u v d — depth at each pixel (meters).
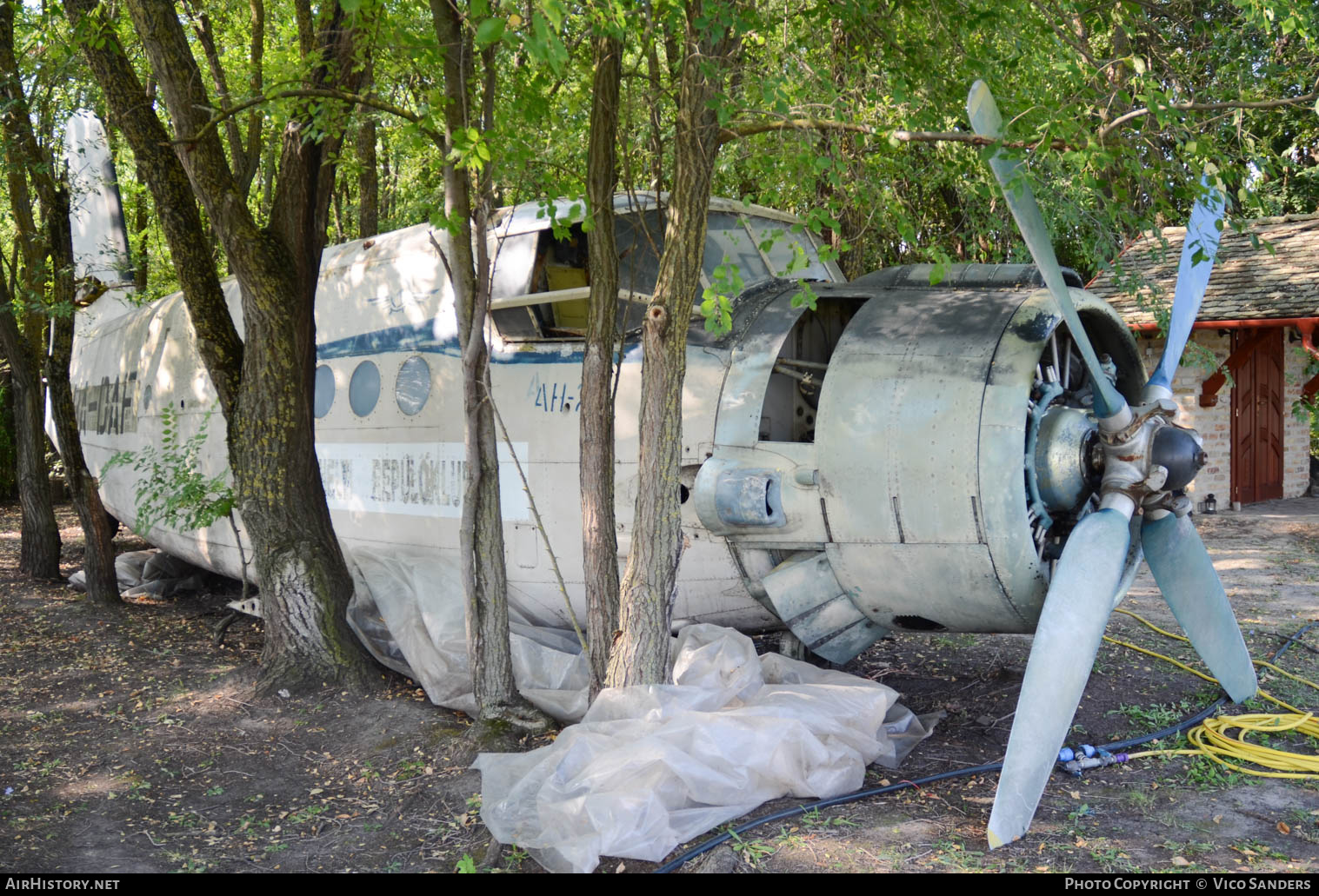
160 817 4.39
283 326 6.07
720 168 7.64
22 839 4.15
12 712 5.83
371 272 6.88
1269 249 4.64
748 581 5.25
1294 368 14.53
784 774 4.19
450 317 6.34
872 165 5.11
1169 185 5.12
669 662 4.68
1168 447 4.60
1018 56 5.41
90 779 4.82
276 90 5.45
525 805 4.10
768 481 4.81
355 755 5.09
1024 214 4.29
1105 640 6.82
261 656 6.39
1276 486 14.29
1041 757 4.00
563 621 6.08
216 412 8.30
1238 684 5.50
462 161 4.25
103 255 10.84
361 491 6.86
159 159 6.25
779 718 4.27
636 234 5.63
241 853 4.02
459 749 4.96
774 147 4.99
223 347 6.40
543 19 2.90
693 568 5.32
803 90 4.72
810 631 5.16
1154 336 12.70
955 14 5.09
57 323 8.62
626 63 5.72
